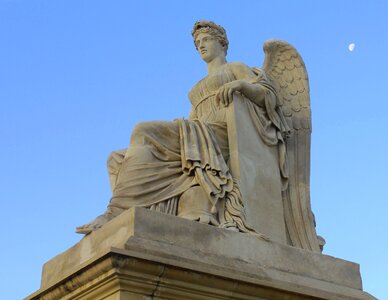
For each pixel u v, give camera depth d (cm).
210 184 762
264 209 803
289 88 924
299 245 834
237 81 848
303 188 871
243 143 821
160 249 650
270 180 830
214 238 703
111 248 599
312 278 755
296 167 882
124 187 752
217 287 650
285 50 934
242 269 695
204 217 730
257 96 862
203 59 955
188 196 754
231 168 805
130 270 605
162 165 778
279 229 809
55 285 655
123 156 841
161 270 617
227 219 750
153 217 673
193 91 923
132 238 644
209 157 781
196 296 640
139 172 762
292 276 735
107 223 695
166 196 757
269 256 736
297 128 905
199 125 820
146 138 791
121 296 599
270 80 927
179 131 809
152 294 618
